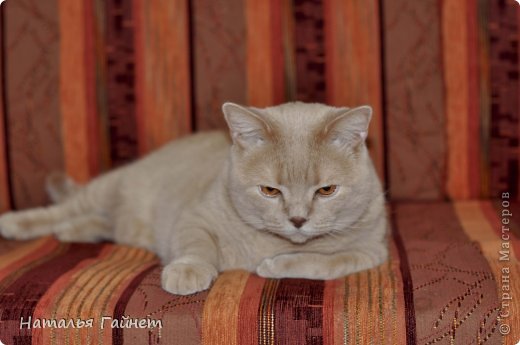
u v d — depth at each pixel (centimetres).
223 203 189
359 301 158
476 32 235
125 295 162
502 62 236
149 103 239
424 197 244
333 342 153
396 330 153
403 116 238
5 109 235
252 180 177
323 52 236
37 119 237
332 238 188
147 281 171
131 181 232
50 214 229
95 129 240
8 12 233
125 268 183
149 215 225
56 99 237
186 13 236
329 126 173
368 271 179
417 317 154
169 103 240
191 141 235
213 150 227
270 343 153
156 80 238
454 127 238
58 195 238
